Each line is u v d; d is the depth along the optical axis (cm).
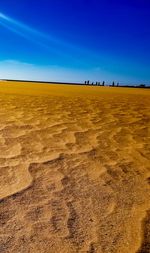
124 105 1305
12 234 182
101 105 1241
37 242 175
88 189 267
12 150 385
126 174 318
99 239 182
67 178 293
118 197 252
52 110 922
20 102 1156
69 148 421
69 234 186
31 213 212
